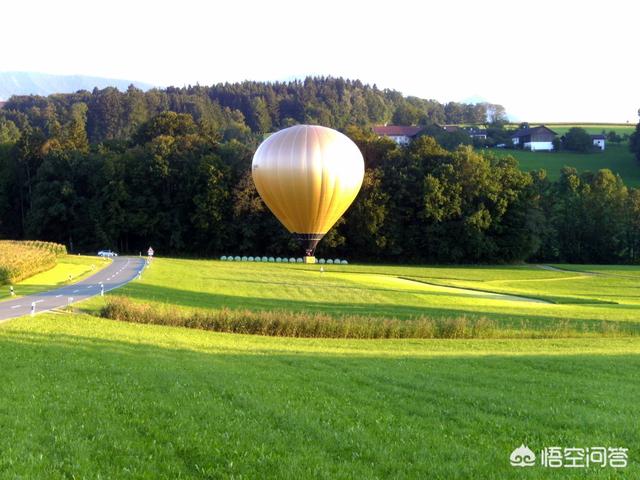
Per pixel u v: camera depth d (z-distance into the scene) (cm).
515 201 8488
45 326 2406
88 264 5597
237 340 2498
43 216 8662
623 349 2503
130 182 8694
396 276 6106
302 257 8219
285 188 5331
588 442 1147
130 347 2106
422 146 8731
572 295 5081
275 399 1402
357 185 5547
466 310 3656
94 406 1315
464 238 8225
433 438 1148
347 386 1573
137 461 1011
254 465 1001
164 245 8756
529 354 2289
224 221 8481
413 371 1814
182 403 1356
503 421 1274
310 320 2831
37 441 1095
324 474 962
